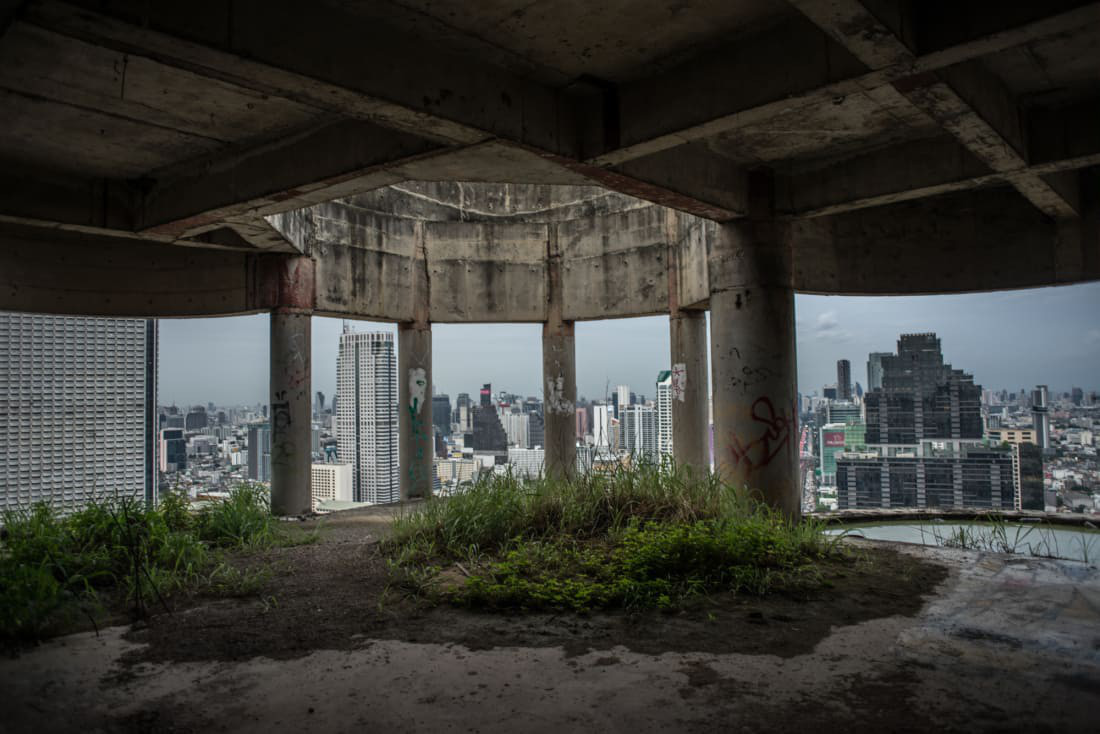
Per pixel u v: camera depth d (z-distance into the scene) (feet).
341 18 17.95
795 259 40.06
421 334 50.78
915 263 39.86
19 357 100.17
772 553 24.30
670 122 21.81
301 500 42.45
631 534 25.58
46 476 101.24
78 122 25.85
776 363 31.60
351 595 21.80
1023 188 29.32
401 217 49.85
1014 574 23.67
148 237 34.91
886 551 27.43
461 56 20.66
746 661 15.84
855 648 16.63
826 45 18.72
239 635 18.15
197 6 15.37
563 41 20.02
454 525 27.35
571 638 17.53
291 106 24.43
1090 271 35.37
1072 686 14.32
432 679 14.98
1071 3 14.90
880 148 29.27
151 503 31.35
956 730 12.45
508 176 30.55
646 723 12.79
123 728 12.84
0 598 18.22
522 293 51.98
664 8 18.43
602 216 50.19
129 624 19.26
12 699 14.19
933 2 16.72
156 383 115.44
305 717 13.19
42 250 41.60
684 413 45.91
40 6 13.70
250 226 35.14
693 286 42.98
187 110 24.82
